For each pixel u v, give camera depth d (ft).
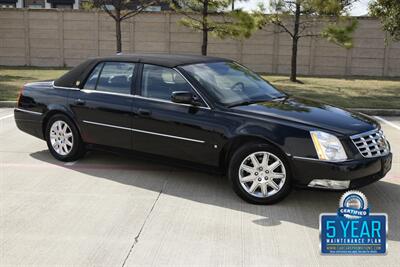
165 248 13.82
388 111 38.27
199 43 78.28
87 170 21.27
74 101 21.66
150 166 21.93
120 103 20.25
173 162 19.30
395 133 30.50
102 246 13.92
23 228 15.14
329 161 16.06
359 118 18.20
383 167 17.10
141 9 69.41
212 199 17.85
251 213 16.51
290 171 16.74
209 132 17.95
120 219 15.89
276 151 16.80
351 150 16.25
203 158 18.38
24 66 80.74
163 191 18.69
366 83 61.72
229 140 17.53
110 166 21.90
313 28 74.69
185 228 15.21
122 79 20.68
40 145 25.77
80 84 21.85
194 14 68.44
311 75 75.82
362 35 74.90
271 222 15.75
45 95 22.72
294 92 50.34
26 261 13.02
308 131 16.46
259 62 77.61
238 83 20.06
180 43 78.79
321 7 54.75
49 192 18.44
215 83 19.25
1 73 66.28
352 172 16.01
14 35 81.00
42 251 13.60
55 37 80.69
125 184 19.47
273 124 16.94
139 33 79.10
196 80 18.83
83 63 22.29
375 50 75.15
